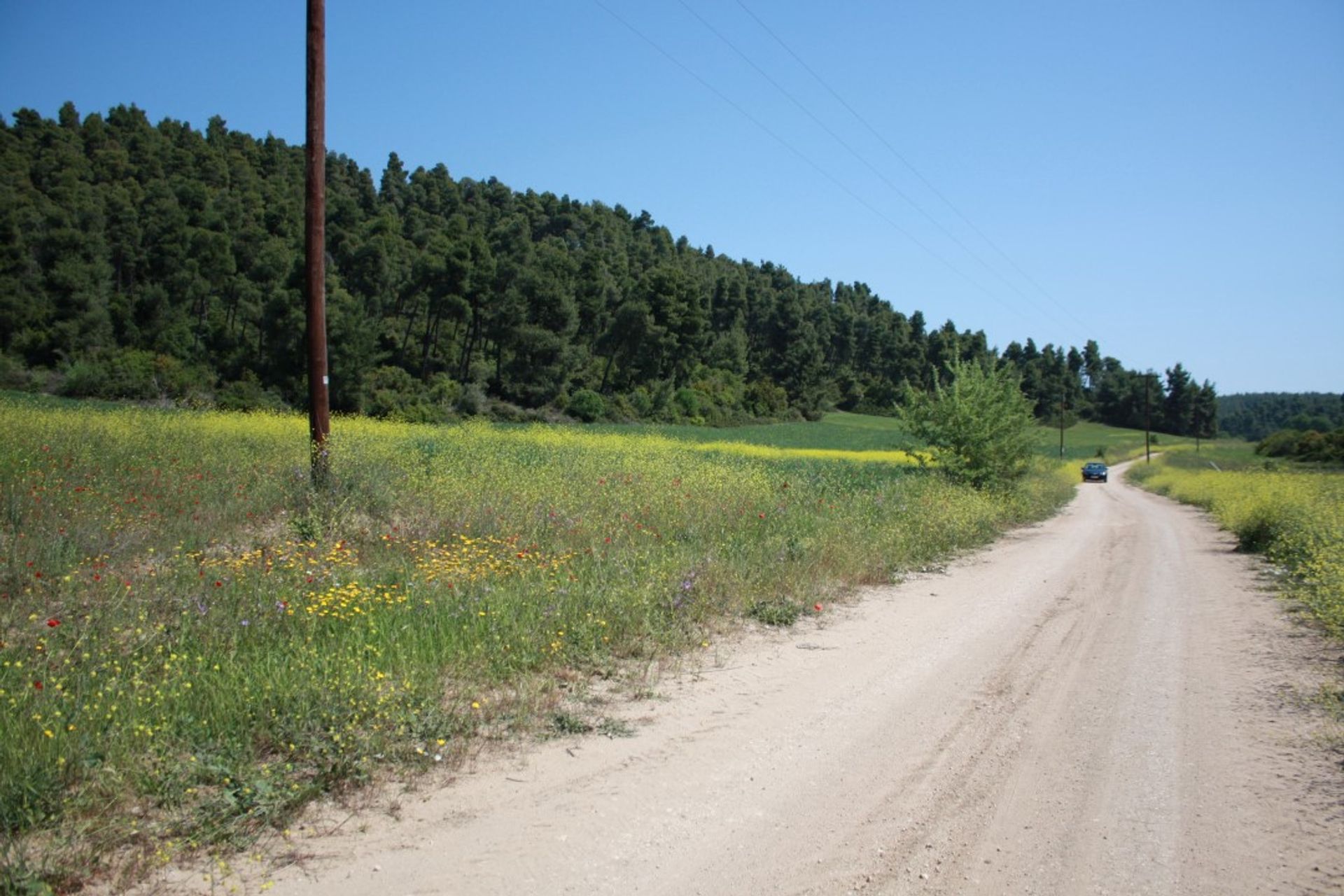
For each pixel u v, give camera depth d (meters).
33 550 8.81
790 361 112.38
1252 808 4.78
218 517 11.25
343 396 51.88
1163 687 7.14
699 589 9.44
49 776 4.32
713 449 37.12
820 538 12.94
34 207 66.25
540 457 20.69
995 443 24.94
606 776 5.07
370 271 74.69
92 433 16.52
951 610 10.52
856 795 4.91
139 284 70.75
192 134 112.31
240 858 3.96
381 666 6.29
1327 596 9.33
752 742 5.72
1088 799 4.89
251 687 5.59
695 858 4.12
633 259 131.88
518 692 6.29
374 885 3.77
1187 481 41.44
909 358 134.50
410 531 11.94
